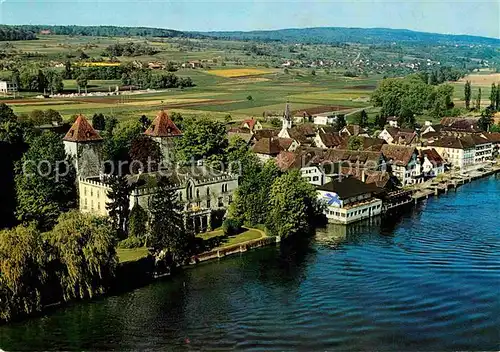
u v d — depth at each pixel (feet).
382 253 497.87
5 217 513.45
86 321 376.48
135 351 343.46
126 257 465.06
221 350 344.08
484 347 343.67
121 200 505.25
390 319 377.71
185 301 406.62
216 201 570.46
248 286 431.43
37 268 385.29
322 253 501.15
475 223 587.27
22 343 349.82
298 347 345.92
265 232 538.06
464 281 434.30
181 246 464.24
